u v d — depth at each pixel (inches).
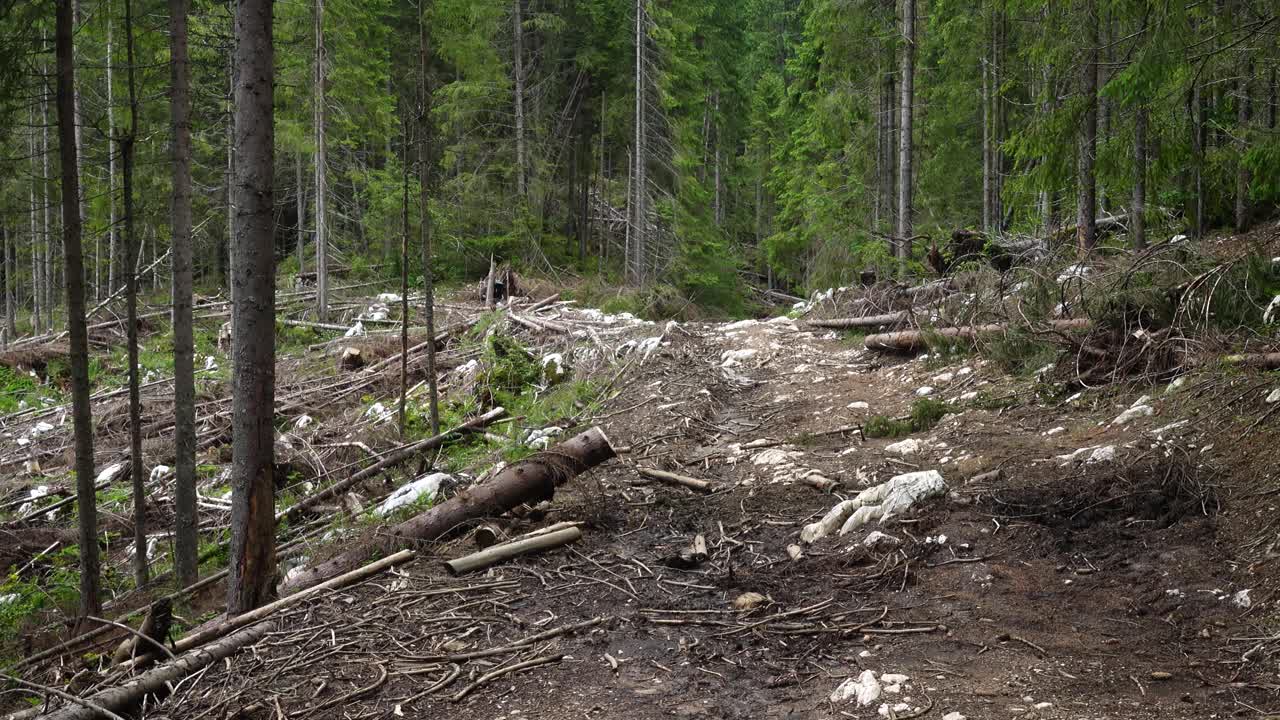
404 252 445.4
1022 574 193.8
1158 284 321.4
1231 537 191.3
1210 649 155.7
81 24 363.9
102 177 655.1
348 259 1014.4
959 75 830.5
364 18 948.6
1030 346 362.0
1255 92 435.5
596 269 1105.4
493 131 1102.4
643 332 559.2
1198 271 320.5
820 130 857.5
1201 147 435.2
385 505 333.1
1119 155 381.7
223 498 412.8
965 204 912.9
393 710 156.4
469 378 525.7
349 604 206.8
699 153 1424.7
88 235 543.5
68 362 757.9
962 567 200.4
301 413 553.9
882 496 240.1
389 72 1042.1
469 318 724.0
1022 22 498.6
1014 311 391.5
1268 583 169.5
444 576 221.0
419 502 319.0
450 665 172.4
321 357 694.5
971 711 137.9
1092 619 171.8
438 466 402.3
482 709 154.0
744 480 296.5
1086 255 392.5
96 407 606.5
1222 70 348.2
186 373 320.2
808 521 247.4
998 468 255.8
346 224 1138.0
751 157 1552.7
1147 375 291.7
